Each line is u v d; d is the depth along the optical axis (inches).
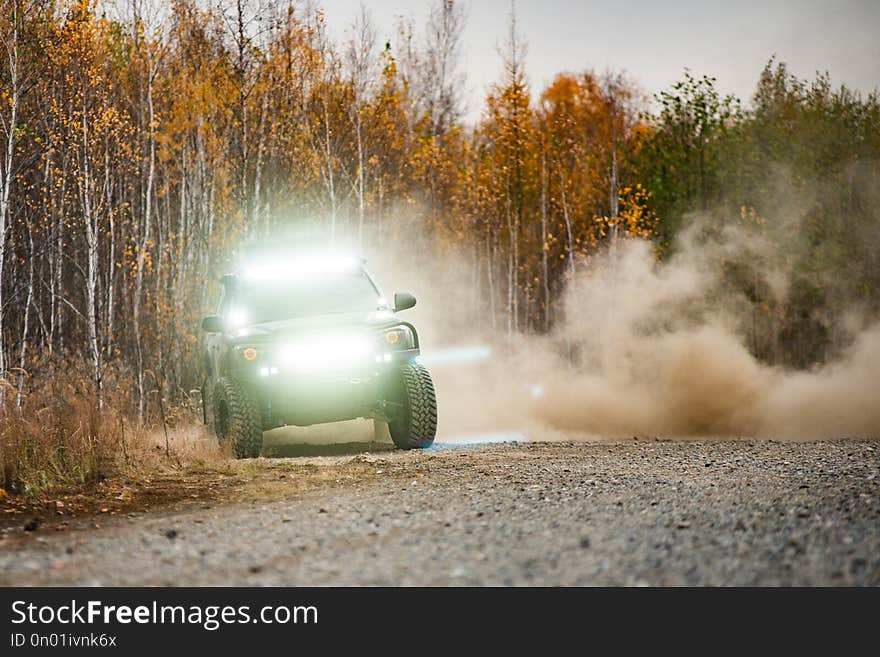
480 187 4960.6
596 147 4862.2
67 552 904.9
